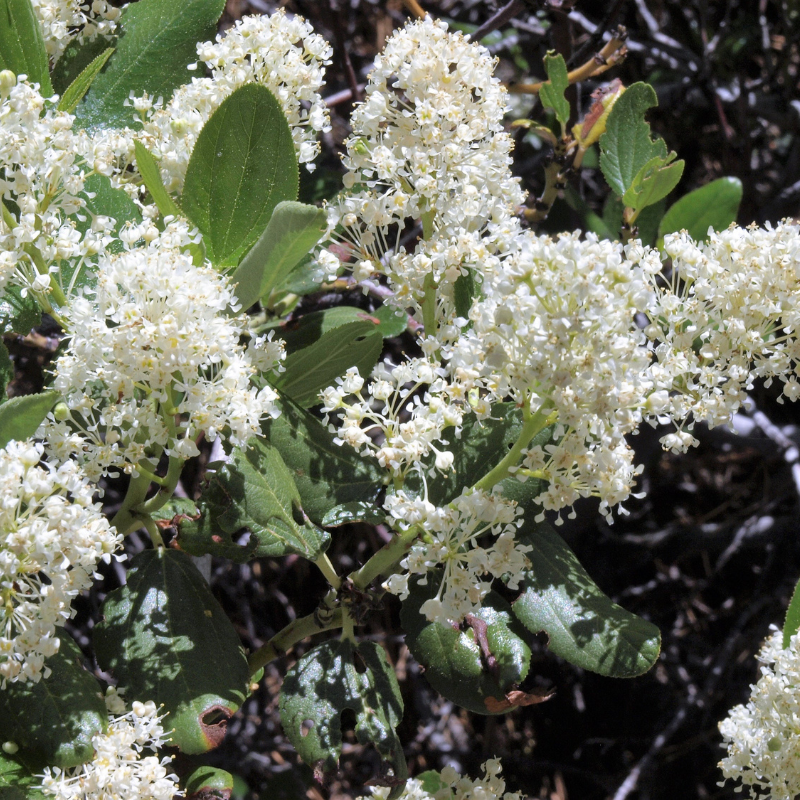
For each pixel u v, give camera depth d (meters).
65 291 0.55
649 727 0.95
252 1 1.04
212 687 0.53
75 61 0.62
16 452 0.49
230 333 0.51
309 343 0.62
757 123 1.09
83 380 0.51
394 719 0.54
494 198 0.54
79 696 0.52
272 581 0.96
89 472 0.52
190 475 0.82
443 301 0.55
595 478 0.50
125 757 0.51
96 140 0.57
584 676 0.97
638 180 0.64
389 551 0.53
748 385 0.53
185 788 0.53
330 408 0.52
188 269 0.51
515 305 0.49
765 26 1.07
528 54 1.06
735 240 0.53
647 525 1.02
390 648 0.94
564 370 0.49
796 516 0.91
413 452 0.51
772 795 0.57
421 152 0.54
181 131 0.57
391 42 0.54
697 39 1.14
